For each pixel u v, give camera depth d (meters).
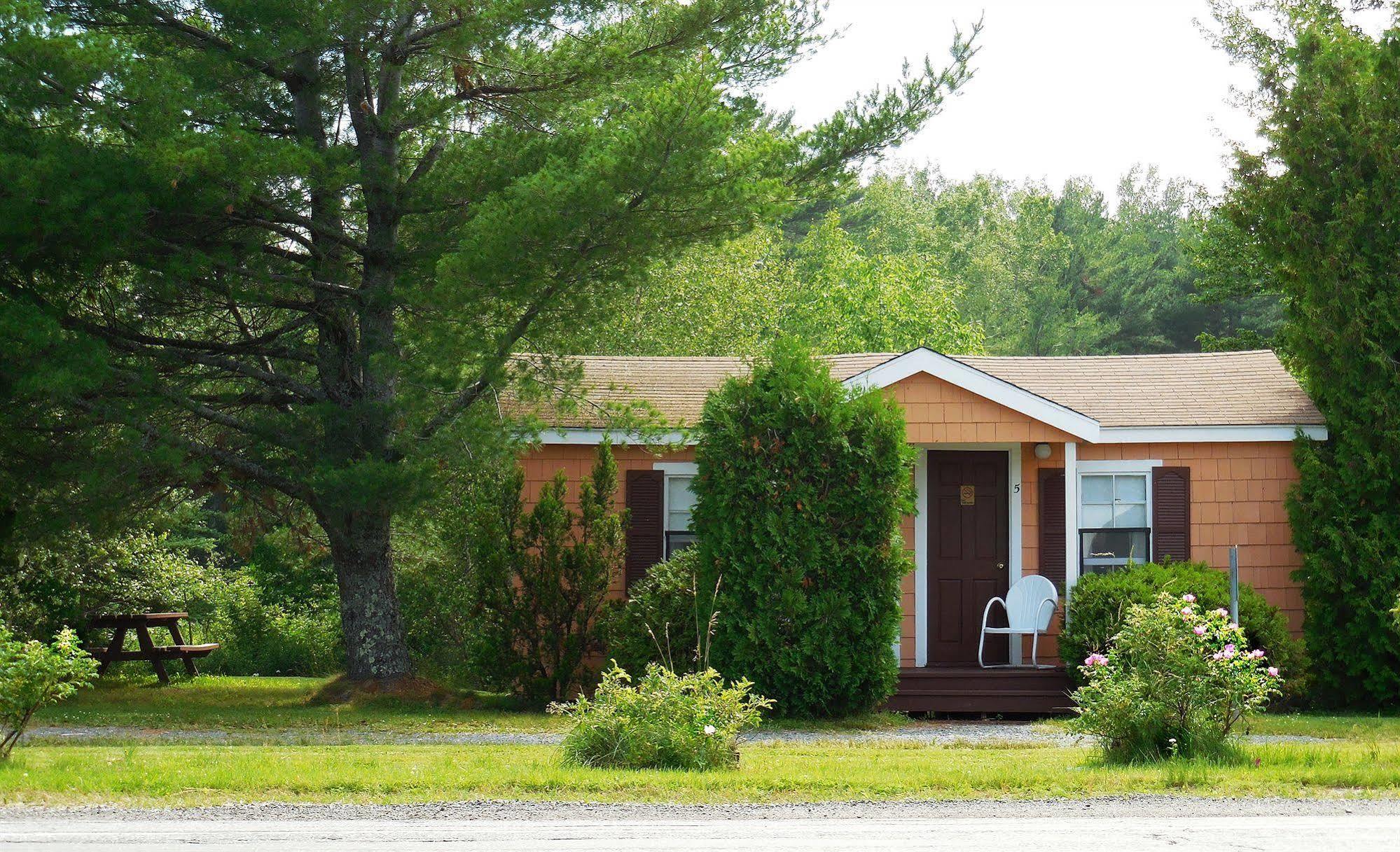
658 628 14.70
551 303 14.35
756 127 23.23
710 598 14.22
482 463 14.82
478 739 12.23
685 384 18.53
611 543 15.65
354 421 14.86
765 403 14.42
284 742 11.75
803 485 14.18
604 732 9.59
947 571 16.80
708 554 14.28
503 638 15.38
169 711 14.43
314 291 15.65
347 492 13.94
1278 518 16.30
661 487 16.88
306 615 23.52
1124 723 9.78
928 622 16.72
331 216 15.13
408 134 16.22
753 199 13.86
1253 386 17.28
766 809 7.88
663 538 16.80
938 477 16.89
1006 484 16.89
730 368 19.11
